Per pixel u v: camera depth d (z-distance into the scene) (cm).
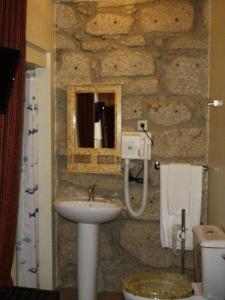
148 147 279
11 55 178
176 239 268
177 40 277
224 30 210
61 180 299
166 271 284
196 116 277
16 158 210
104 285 295
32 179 269
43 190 286
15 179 211
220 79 222
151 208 285
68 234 299
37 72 283
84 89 289
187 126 279
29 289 192
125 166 283
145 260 288
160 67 280
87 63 290
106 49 287
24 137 264
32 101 270
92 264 261
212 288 183
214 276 183
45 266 288
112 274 293
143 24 281
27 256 272
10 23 195
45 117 284
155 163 283
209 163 267
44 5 269
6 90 179
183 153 280
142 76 283
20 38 205
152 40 280
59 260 301
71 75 293
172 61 278
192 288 194
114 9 285
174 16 277
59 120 297
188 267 278
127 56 284
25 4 210
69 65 293
